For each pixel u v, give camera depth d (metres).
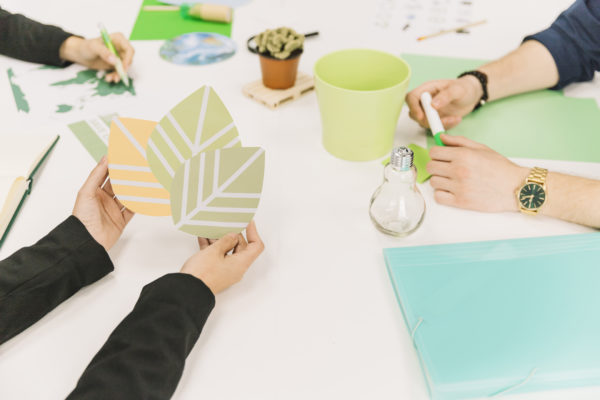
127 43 1.00
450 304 0.54
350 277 0.59
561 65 0.91
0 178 0.69
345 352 0.51
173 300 0.50
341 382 0.49
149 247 0.63
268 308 0.56
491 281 0.56
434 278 0.57
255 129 0.84
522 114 0.88
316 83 0.72
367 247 0.63
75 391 0.44
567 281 0.56
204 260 0.55
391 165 0.59
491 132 0.83
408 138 0.83
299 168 0.77
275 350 0.51
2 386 0.48
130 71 0.99
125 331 0.48
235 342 0.52
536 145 0.80
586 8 0.89
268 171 0.76
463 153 0.70
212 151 0.57
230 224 0.59
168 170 0.60
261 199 0.71
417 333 0.51
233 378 0.49
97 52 0.95
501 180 0.67
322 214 0.68
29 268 0.54
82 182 0.73
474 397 0.47
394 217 0.65
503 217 0.68
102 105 0.89
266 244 0.64
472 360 0.48
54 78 0.97
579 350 0.49
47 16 1.20
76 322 0.54
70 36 1.00
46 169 0.75
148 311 0.50
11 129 0.83
